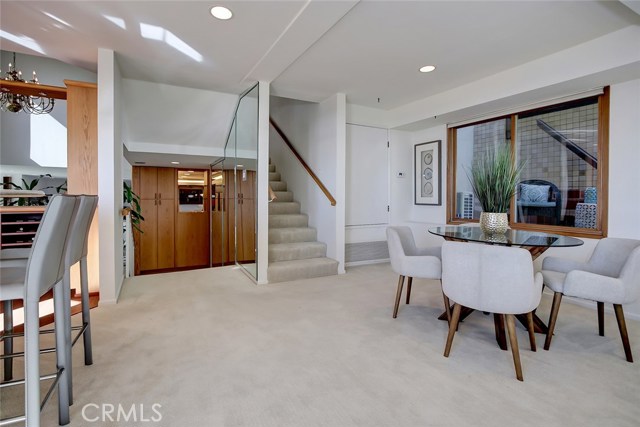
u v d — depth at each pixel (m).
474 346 2.30
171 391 1.72
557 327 2.65
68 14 2.40
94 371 1.90
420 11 2.38
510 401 1.67
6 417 1.50
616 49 2.65
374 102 4.78
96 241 3.32
